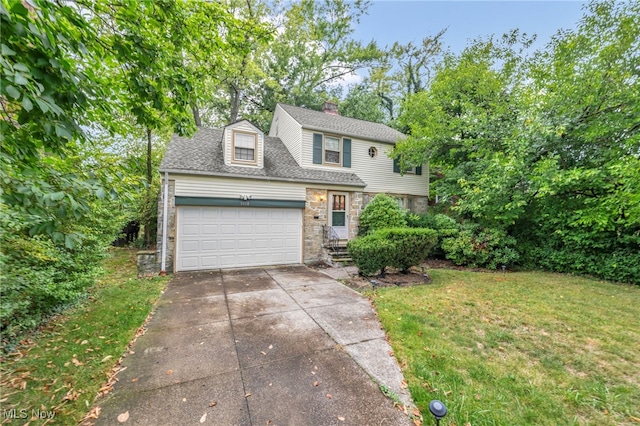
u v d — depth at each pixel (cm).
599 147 674
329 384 247
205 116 1600
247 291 543
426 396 227
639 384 245
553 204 731
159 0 248
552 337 337
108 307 432
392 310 423
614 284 589
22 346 300
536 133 690
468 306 443
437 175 1362
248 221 796
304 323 383
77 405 217
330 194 934
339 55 1759
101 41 221
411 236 642
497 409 211
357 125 1188
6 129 157
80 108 199
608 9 643
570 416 205
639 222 566
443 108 1016
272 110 1639
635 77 616
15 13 133
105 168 215
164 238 693
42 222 166
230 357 293
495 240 762
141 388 240
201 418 206
